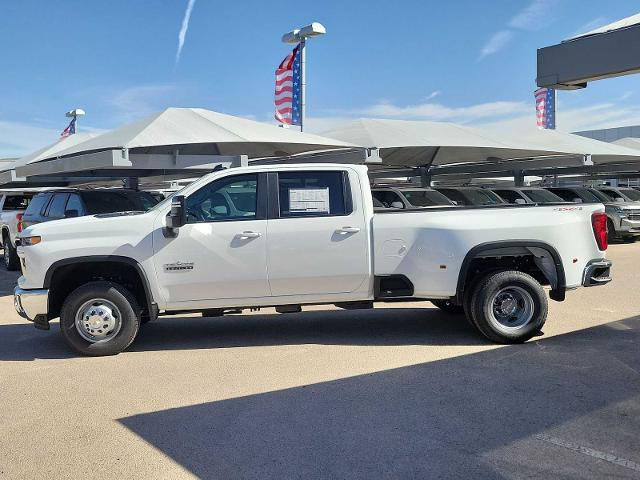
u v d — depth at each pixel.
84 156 11.47
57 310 6.88
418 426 4.47
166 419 4.72
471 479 3.67
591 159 19.88
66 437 4.42
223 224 6.47
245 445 4.22
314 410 4.83
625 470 3.74
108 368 6.11
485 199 16.39
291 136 13.54
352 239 6.53
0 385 5.64
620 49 5.80
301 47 18.28
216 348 6.83
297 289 6.59
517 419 4.56
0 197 16.47
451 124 18.84
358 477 3.73
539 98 26.91
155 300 6.48
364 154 15.23
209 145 14.21
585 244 6.84
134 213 6.74
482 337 7.04
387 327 7.70
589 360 6.01
